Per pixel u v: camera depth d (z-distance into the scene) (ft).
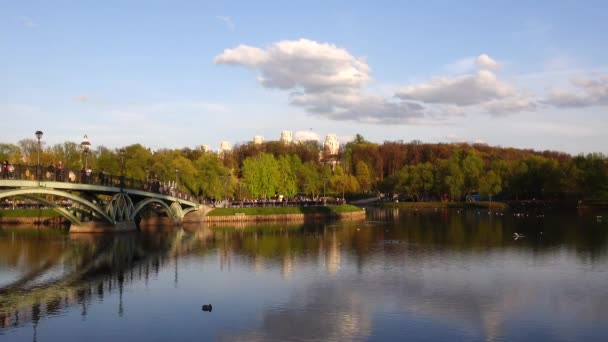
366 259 178.70
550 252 192.13
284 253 196.03
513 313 108.17
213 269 161.07
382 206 606.55
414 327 98.99
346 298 121.19
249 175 471.21
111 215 261.03
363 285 135.03
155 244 227.20
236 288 132.87
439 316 106.11
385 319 104.22
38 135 185.78
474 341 91.30
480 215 430.61
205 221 369.91
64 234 271.49
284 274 151.43
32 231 298.15
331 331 96.73
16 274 153.99
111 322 103.14
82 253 197.77
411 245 218.59
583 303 115.85
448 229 296.10
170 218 337.93
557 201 545.44
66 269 162.09
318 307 113.50
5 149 414.00
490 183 544.62
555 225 310.45
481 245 215.92
